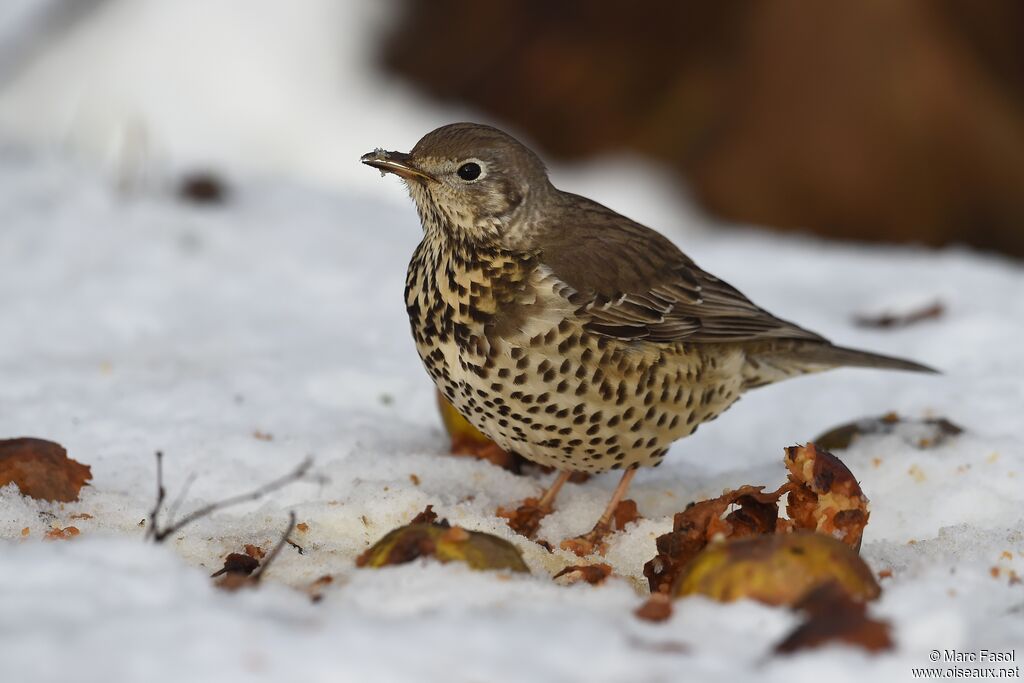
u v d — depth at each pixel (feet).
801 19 73.72
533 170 32.96
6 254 51.72
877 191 71.97
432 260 32.60
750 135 74.54
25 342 44.75
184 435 35.68
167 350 44.60
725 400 35.37
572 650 19.95
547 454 32.35
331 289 51.47
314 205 61.52
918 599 23.12
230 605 21.49
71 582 21.52
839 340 47.16
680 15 78.23
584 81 79.20
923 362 44.73
